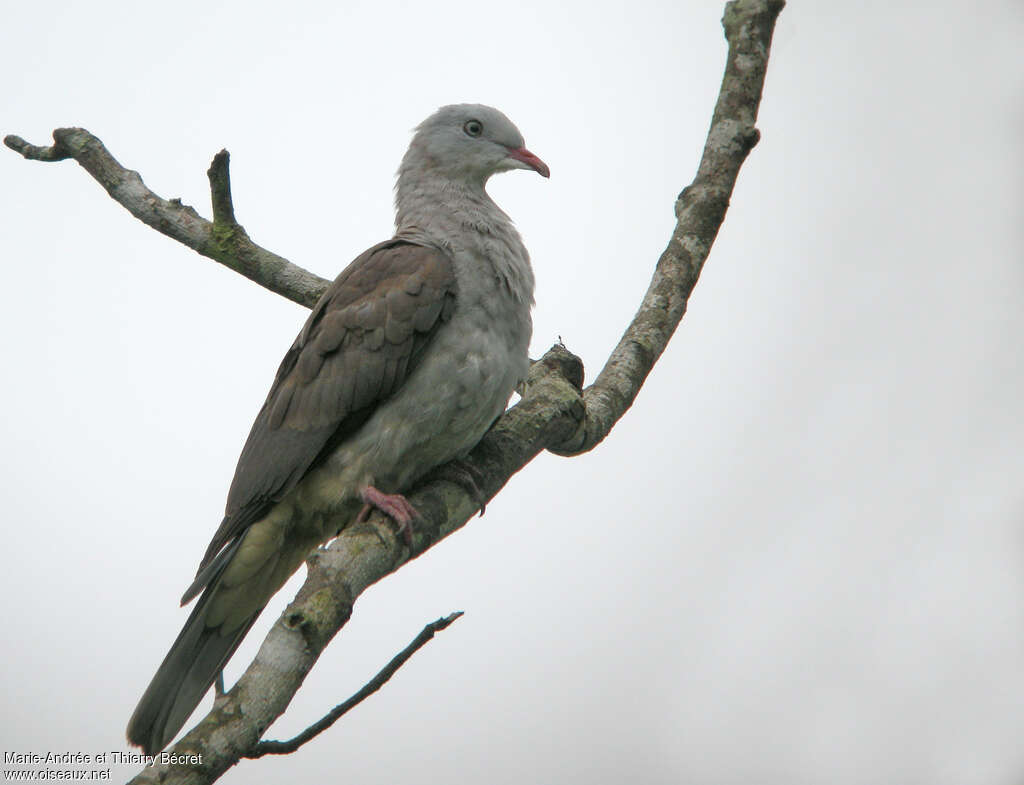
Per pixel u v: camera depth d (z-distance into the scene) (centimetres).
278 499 941
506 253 984
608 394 998
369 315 941
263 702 654
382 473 944
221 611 955
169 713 895
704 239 1114
